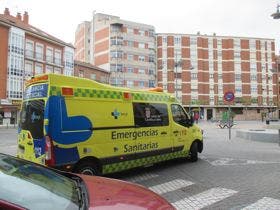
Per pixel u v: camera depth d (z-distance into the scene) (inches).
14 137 1018.1
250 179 348.8
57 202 115.8
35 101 299.6
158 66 3457.2
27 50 2074.3
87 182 152.1
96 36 3348.9
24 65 2044.8
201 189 309.3
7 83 1925.4
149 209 123.6
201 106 3479.3
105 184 151.3
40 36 2153.1
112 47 3176.7
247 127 1528.1
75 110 298.5
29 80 316.8
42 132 285.3
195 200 274.8
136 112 359.6
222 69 3587.6
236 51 3619.6
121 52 3176.7
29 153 300.5
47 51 2242.9
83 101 305.9
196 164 435.8
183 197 283.7
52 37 2352.4
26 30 2044.8
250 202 268.2
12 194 112.3
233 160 469.1
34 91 303.7
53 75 289.9
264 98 3651.6
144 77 3265.3
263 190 304.7
